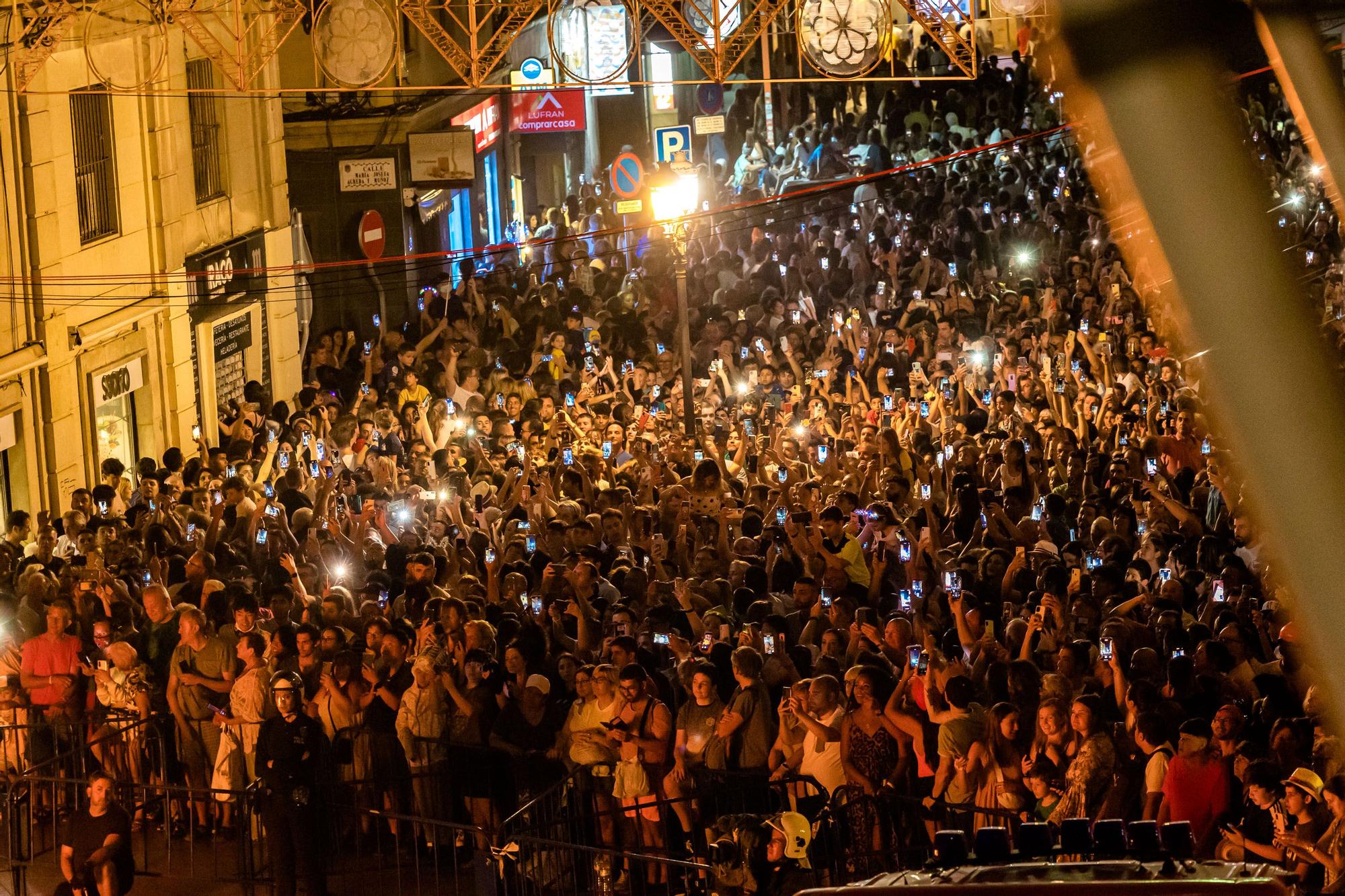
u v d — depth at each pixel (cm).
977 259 4291
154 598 1809
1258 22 130
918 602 1756
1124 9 128
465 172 4469
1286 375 123
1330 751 1115
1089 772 1272
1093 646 1526
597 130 6391
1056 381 2973
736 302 3988
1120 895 727
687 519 2119
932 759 1455
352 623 1805
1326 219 1908
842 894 762
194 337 3600
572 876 1528
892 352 3397
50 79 3052
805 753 1477
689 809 1517
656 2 3102
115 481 2697
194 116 3666
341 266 4378
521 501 2275
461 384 3231
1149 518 2047
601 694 1541
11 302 2942
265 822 1566
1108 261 3831
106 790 1530
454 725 1630
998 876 809
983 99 5541
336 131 4366
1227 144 127
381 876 1645
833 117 5959
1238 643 1461
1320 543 121
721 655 1573
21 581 2022
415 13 3061
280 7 3155
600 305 3853
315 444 2636
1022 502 2116
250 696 1689
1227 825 1202
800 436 2591
